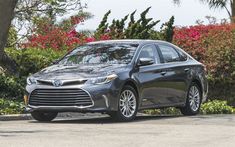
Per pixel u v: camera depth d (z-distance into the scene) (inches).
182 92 592.7
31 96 518.0
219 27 918.4
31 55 732.7
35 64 726.5
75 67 527.2
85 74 505.4
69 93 501.0
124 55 544.4
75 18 924.6
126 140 382.9
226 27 914.1
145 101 543.2
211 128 457.7
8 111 597.0
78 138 392.2
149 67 551.8
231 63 856.3
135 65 535.8
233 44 859.4
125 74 518.6
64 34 864.9
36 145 358.3
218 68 861.8
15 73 714.8
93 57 549.3
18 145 357.7
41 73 527.2
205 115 618.2
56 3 893.2
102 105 499.2
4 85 675.4
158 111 708.0
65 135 409.1
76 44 840.9
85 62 545.6
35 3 899.4
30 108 518.3
